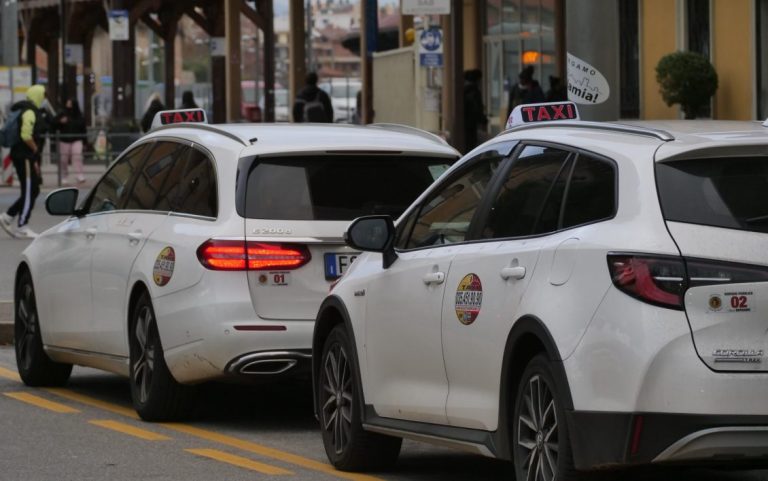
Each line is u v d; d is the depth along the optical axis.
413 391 16.31
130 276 21.56
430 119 54.84
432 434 15.91
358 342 17.47
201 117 25.25
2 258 42.03
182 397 20.97
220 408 22.77
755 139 13.38
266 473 17.61
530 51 71.44
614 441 12.84
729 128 14.30
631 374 12.70
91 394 24.31
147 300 21.05
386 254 17.03
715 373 12.56
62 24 120.88
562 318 13.38
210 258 19.75
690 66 45.75
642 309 12.70
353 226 16.89
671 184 13.16
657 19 50.66
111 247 22.34
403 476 17.64
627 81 52.78
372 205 20.22
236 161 20.17
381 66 64.38
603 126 14.47
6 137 48.00
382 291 16.95
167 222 21.08
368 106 75.31
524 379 14.10
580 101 29.61
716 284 12.63
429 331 15.87
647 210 13.06
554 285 13.64
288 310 19.75
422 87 55.31
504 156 15.64
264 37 101.25
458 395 15.38
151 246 21.14
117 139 84.00
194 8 114.00
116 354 22.20
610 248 13.05
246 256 19.66
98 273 22.61
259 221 19.83
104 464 18.09
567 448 13.29
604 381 12.91
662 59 46.41
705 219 12.95
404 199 20.41
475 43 76.31
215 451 19.09
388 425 16.80
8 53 78.94
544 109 22.81
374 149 20.36
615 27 29.50
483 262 14.95
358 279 17.64
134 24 101.88
